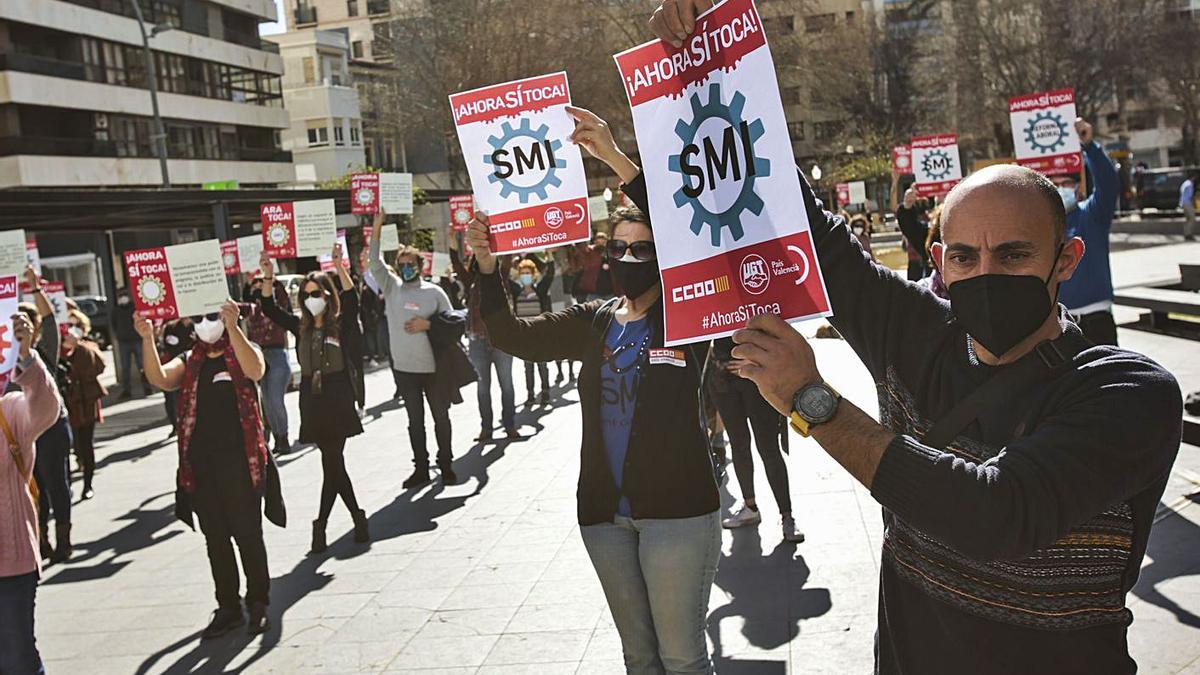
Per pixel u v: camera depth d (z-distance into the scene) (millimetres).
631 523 3826
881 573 2236
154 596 7324
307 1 85938
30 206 14953
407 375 9703
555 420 12773
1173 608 4922
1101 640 1961
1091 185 7008
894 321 2311
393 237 13625
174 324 10055
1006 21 50281
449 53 44562
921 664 2092
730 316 2236
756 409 6621
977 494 1729
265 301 7996
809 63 58375
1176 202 44156
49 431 8477
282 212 12758
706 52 2254
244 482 6188
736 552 6609
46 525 8695
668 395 3785
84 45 49312
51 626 6824
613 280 3900
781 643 5137
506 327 4059
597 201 17078
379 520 8672
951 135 15125
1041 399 1975
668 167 2311
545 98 4559
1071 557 1944
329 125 66875
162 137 34938
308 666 5633
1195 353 11703
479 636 5773
